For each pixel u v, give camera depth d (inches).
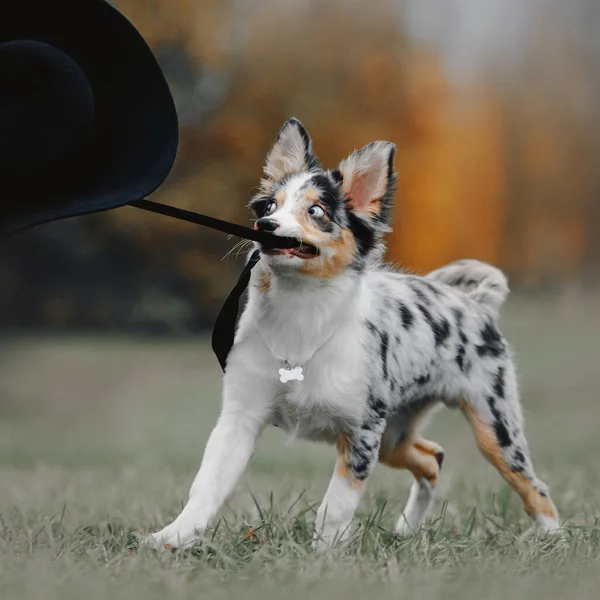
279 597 179.2
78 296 1174.3
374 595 181.8
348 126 1165.7
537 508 279.3
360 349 243.8
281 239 229.5
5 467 455.8
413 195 1210.0
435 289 281.3
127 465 450.6
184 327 1175.0
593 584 192.9
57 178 191.8
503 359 286.4
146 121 196.5
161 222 1106.1
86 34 193.8
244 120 1152.8
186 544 221.8
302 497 300.5
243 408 241.6
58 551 217.6
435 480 290.8
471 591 185.9
